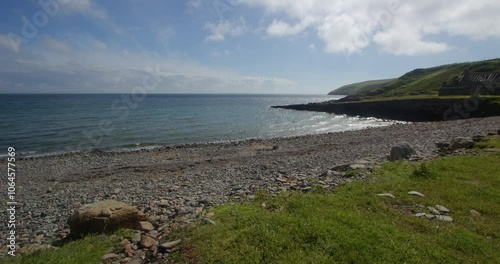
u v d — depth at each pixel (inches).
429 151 689.6
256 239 227.0
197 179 628.4
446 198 331.9
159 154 1098.1
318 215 269.4
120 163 956.0
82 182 713.0
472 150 612.7
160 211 367.2
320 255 203.0
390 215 281.7
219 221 278.8
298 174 555.5
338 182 413.1
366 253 203.3
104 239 267.1
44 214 457.4
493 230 256.5
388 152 793.6
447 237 235.3
